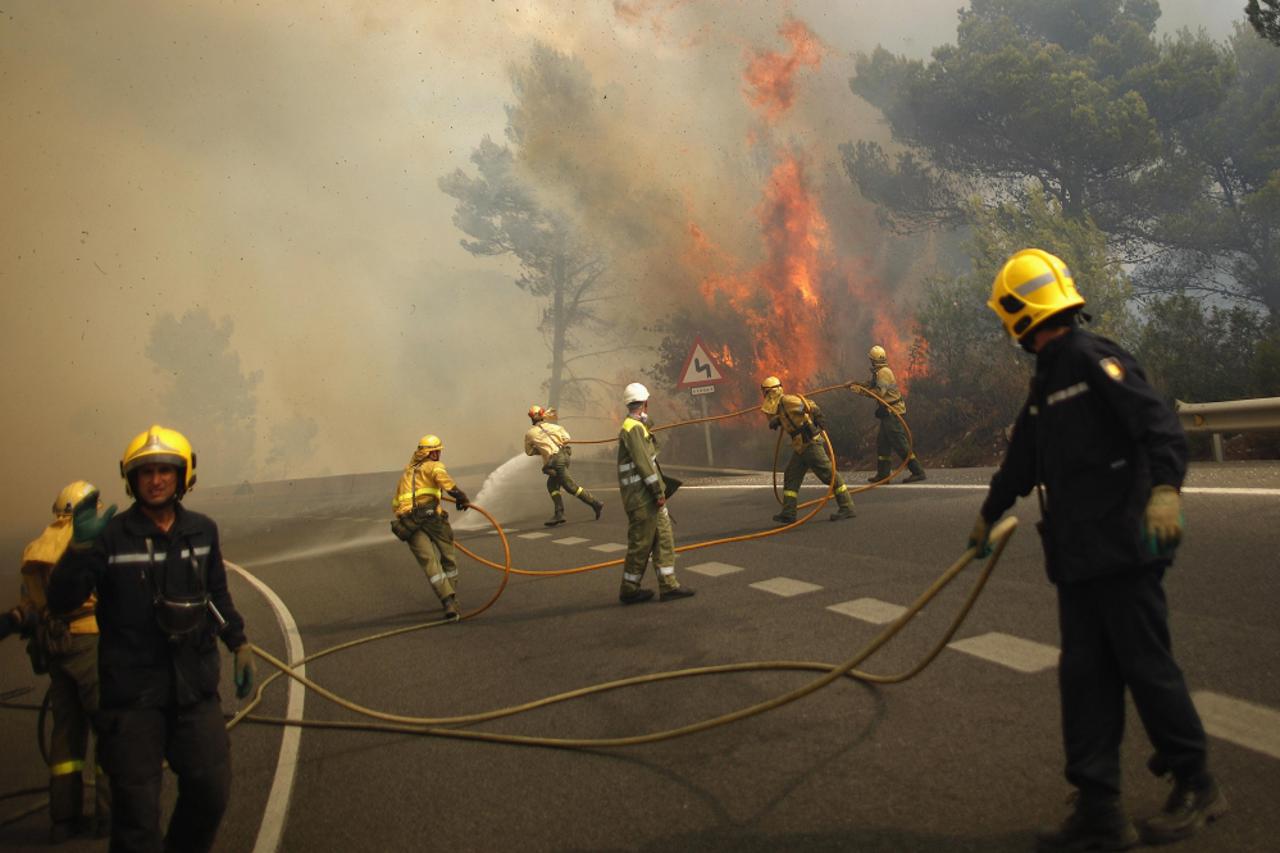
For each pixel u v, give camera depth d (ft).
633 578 25.22
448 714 17.97
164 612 10.56
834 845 10.73
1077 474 9.77
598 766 14.29
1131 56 77.82
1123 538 9.46
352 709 18.52
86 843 14.56
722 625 21.47
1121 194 74.90
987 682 15.16
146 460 10.66
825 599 22.43
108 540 10.59
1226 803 10.00
